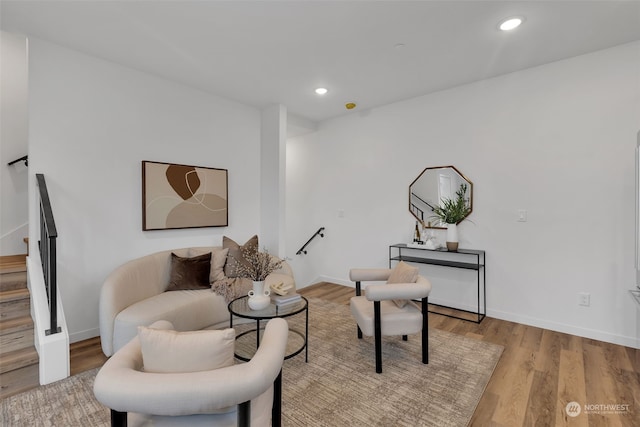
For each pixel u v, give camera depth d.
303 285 5.23
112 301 2.42
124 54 2.78
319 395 1.99
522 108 3.12
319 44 2.61
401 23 2.30
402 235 4.08
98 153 2.85
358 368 2.31
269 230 4.19
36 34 2.45
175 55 2.80
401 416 1.79
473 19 2.25
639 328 2.58
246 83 3.43
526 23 2.29
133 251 3.09
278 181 4.09
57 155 2.63
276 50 2.70
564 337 2.82
